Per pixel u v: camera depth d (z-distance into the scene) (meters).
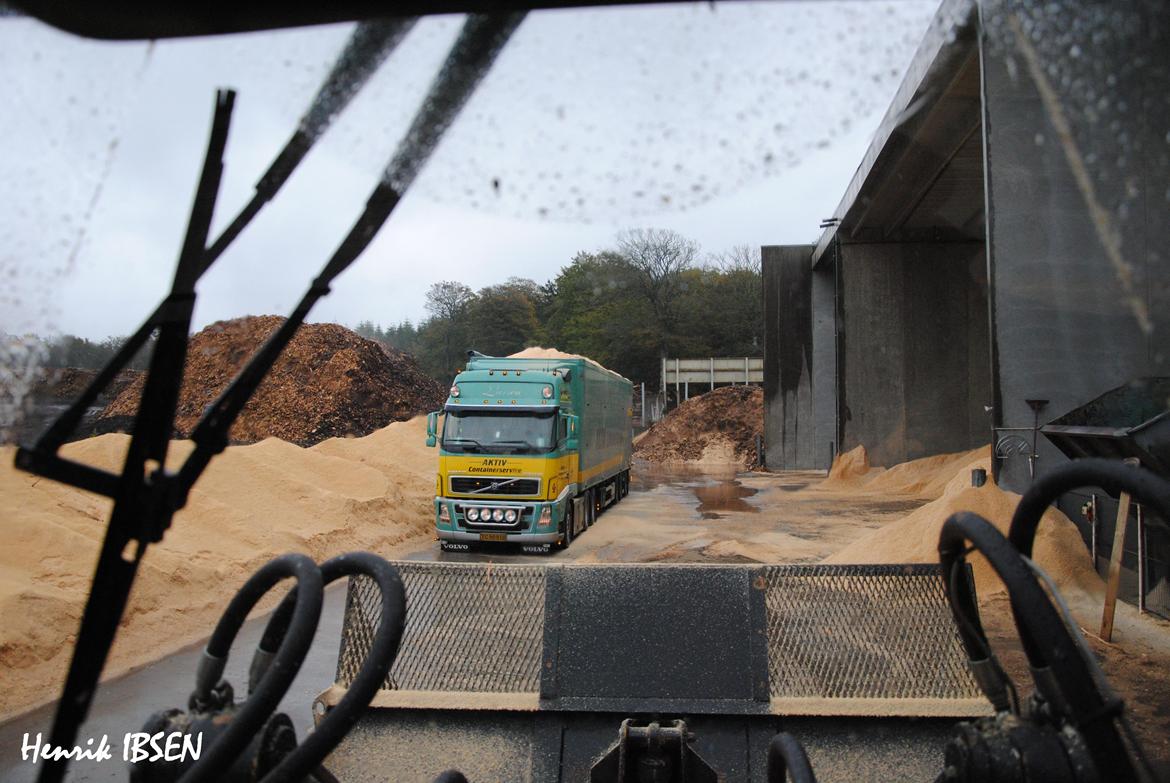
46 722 5.99
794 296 42.28
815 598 2.95
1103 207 7.05
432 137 1.34
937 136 20.47
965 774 1.75
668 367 57.78
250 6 1.32
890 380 32.31
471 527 14.90
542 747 2.87
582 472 17.45
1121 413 8.02
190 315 1.31
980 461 25.78
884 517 20.42
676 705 2.86
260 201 1.33
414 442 26.86
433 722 2.91
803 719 2.83
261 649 1.91
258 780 1.79
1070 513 10.21
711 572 3.00
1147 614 8.27
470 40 1.34
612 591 3.00
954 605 1.92
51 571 8.55
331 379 37.66
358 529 15.42
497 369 16.12
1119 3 2.44
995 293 12.45
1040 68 2.67
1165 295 8.17
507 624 3.02
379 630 1.67
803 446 41.91
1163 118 3.43
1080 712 1.47
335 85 1.33
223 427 1.40
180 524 11.87
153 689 6.61
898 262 32.50
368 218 1.35
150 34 1.29
